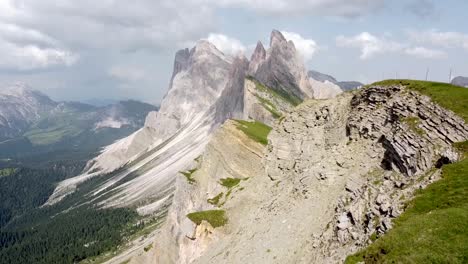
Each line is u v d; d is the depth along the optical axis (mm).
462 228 35031
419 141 52531
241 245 75000
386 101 66750
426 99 57625
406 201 44469
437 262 32906
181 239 92625
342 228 51125
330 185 66312
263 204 81688
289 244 62719
